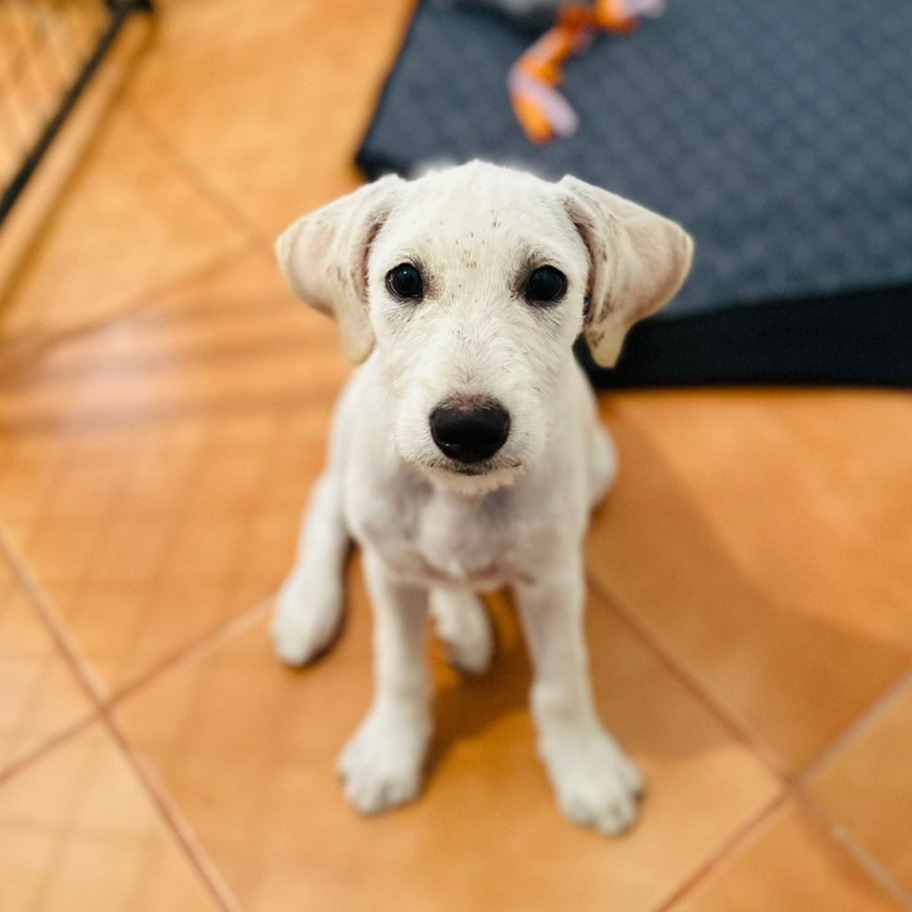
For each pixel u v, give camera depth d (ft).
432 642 1.87
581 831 1.64
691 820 1.65
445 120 2.70
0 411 2.26
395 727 1.67
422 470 1.20
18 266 2.55
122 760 1.74
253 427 2.22
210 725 1.78
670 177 2.56
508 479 1.18
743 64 2.82
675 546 1.98
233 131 2.86
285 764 1.73
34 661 1.86
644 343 2.27
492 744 1.74
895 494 2.04
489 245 1.12
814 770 1.69
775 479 2.08
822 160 2.57
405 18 3.17
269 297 2.46
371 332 1.29
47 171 2.77
